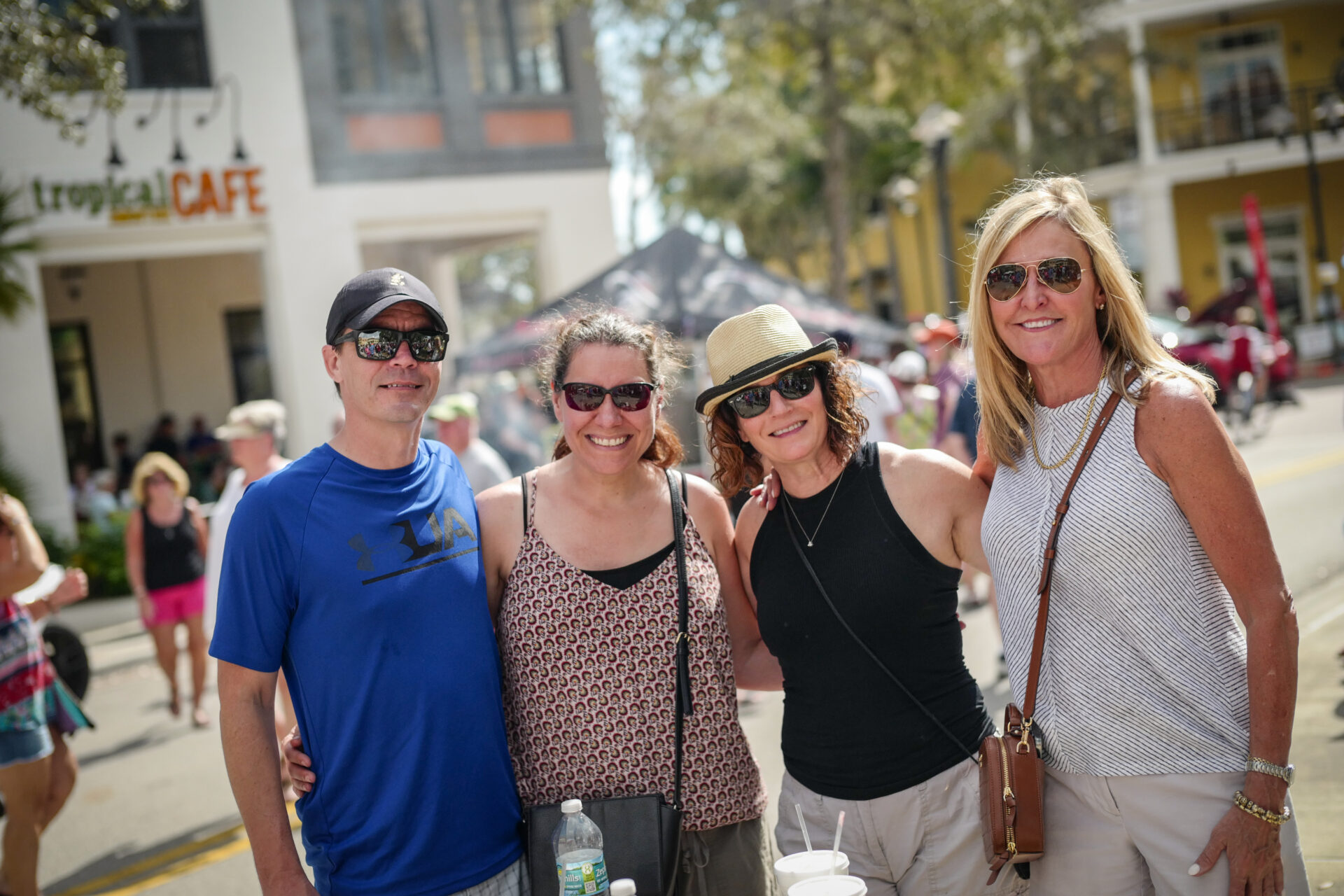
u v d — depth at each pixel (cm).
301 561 239
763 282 1020
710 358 277
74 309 1742
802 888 223
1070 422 239
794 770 270
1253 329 1695
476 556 257
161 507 771
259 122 1402
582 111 1614
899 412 810
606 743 258
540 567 263
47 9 903
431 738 238
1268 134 2528
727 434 283
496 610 274
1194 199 2712
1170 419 223
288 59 1416
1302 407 1748
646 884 242
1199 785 225
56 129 1293
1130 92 2566
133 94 1334
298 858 237
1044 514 237
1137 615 227
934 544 257
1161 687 227
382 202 1488
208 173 1367
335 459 248
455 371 1145
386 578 240
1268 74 2642
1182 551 226
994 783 237
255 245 1425
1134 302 236
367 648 237
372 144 1484
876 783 256
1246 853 217
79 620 1163
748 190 3148
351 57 1472
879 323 1076
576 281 1612
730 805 265
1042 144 2603
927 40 1848
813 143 2683
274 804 237
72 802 627
